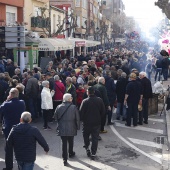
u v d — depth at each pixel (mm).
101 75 16328
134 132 12391
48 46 24219
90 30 58469
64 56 34000
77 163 9172
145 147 10664
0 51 23016
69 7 44125
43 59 23219
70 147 9523
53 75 15297
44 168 8789
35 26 30594
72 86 12906
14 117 8383
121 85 13648
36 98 13547
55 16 37500
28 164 6641
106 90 12320
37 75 14922
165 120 14242
